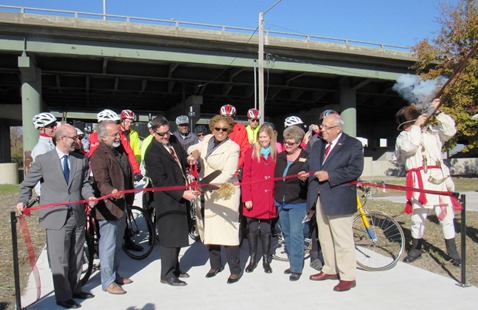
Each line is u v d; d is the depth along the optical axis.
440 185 5.61
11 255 6.38
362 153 4.72
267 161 5.43
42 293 4.80
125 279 5.17
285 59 28.12
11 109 35.41
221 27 25.91
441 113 5.79
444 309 4.22
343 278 4.79
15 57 24.30
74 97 36.66
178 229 5.03
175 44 25.31
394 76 31.28
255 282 5.12
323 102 37.97
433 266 5.70
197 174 5.39
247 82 30.98
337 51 28.64
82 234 4.51
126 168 5.16
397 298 4.52
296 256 5.17
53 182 4.27
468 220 8.62
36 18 22.17
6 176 21.72
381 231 6.54
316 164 4.86
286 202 5.21
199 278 5.32
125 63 27.33
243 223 6.38
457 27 19.30
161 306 4.40
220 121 5.16
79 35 23.28
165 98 37.44
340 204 4.67
